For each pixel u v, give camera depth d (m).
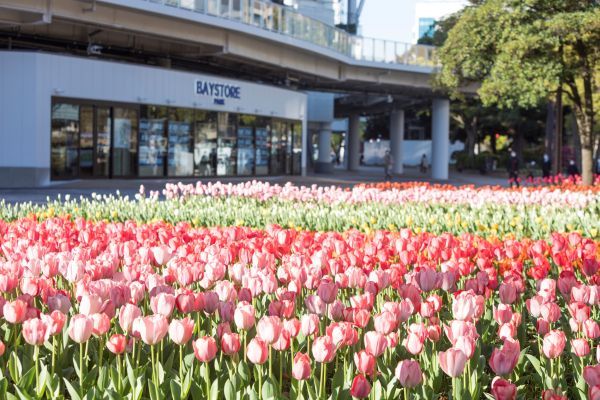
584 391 4.01
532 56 26.83
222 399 3.79
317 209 13.16
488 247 7.04
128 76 32.16
